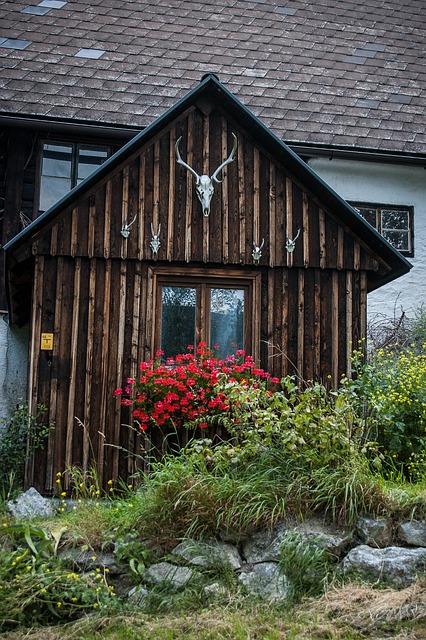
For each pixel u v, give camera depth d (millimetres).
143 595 6078
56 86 12570
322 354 9016
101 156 12375
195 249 8945
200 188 8992
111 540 6457
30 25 13961
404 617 5547
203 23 15266
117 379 8594
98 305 8695
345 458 6906
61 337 8594
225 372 8500
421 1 17641
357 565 6152
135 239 8828
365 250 9188
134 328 8727
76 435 8445
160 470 7551
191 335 8938
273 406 7238
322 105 13750
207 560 6270
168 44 14344
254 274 9062
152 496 6824
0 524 6762
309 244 9133
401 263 9047
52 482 8305
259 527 6520
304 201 9195
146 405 8453
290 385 7504
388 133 13445
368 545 6348
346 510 6516
